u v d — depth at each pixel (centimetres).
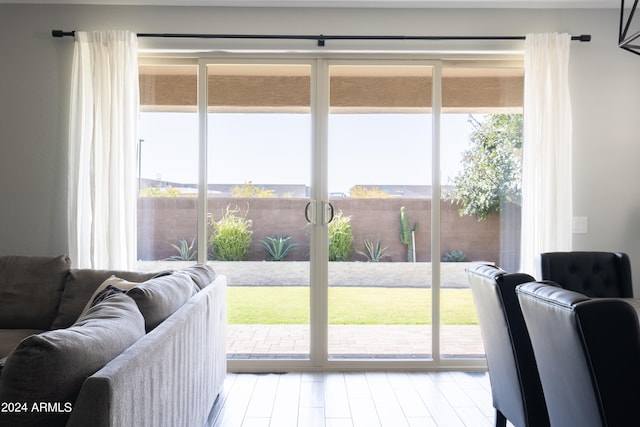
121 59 335
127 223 335
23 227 346
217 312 276
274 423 259
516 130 361
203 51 351
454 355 359
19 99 344
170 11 345
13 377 112
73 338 123
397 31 346
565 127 337
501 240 361
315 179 356
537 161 337
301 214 359
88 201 337
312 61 357
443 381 328
